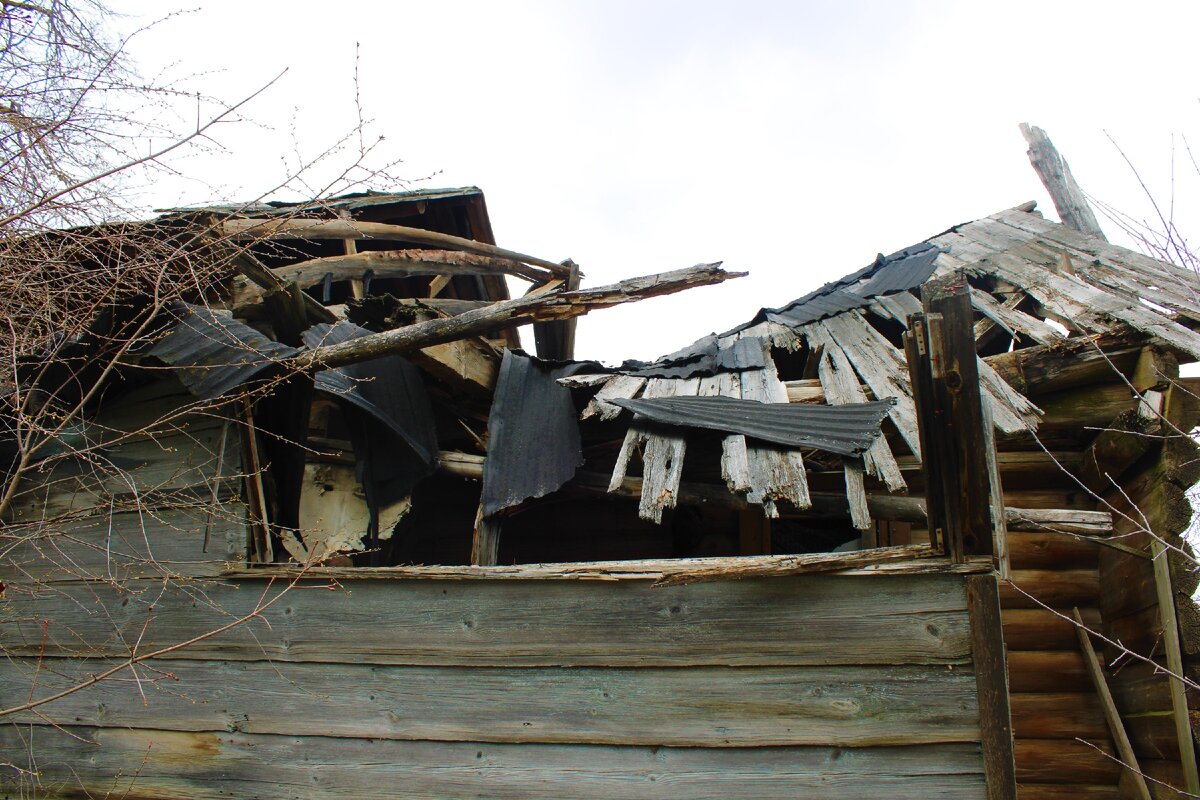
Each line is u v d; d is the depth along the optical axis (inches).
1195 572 172.7
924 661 134.8
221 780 159.9
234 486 180.9
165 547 181.5
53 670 175.8
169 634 173.5
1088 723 190.9
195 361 179.5
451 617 158.1
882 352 213.8
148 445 195.3
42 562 189.0
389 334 167.5
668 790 139.1
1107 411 200.5
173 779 162.7
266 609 169.0
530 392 198.7
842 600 140.6
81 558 187.2
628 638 148.3
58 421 177.9
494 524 175.3
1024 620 200.5
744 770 137.3
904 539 203.3
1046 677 195.8
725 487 182.7
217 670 167.6
